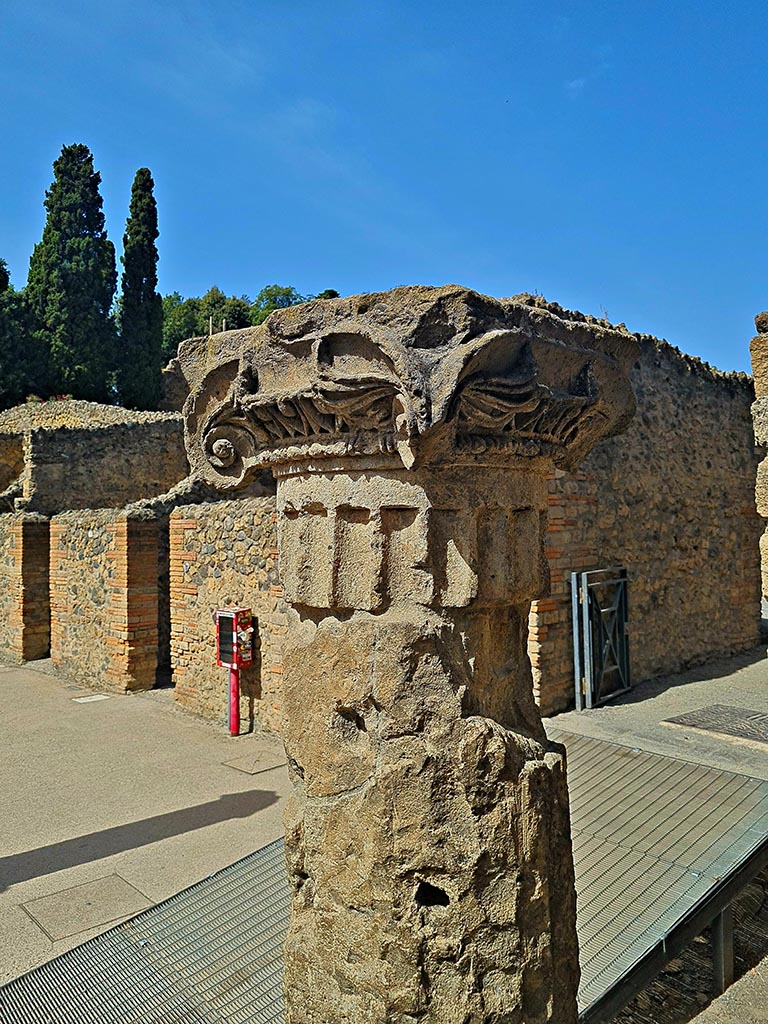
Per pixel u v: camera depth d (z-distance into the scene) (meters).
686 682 8.41
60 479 14.21
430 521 2.13
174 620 8.59
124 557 9.51
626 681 7.91
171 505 9.93
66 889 4.48
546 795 2.18
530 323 2.17
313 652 2.24
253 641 7.60
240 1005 2.99
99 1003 3.06
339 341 2.08
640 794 4.58
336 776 2.17
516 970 2.05
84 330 27.55
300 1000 2.19
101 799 5.98
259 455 2.44
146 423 15.53
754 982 3.83
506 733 2.15
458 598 2.16
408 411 1.90
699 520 9.31
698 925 3.38
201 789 6.14
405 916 2.02
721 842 3.95
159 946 3.45
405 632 2.10
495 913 2.04
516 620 2.43
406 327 1.99
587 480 7.65
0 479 15.67
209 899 3.83
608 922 3.28
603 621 7.59
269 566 7.40
